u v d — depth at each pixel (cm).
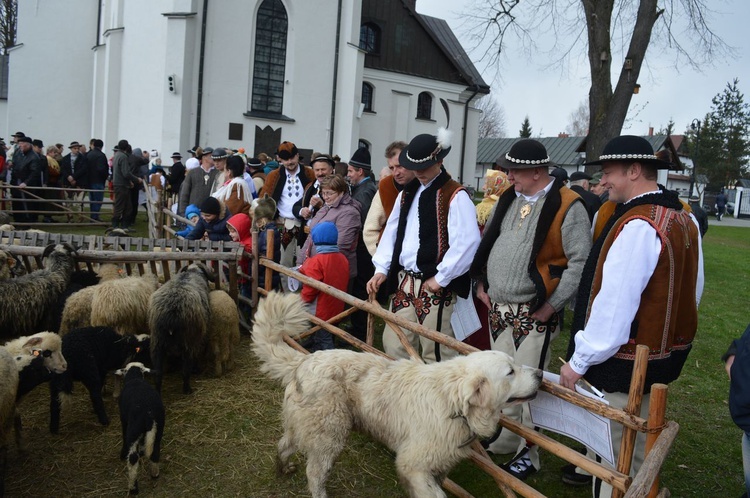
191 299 455
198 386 485
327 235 501
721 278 1265
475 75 3027
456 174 2930
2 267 530
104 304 473
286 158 725
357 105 2186
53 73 2588
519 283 350
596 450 268
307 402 316
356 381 319
